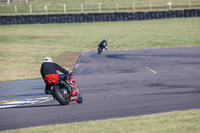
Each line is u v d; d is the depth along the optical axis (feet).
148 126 64.85
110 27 567.18
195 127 61.52
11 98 141.69
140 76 195.11
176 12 604.90
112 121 75.77
